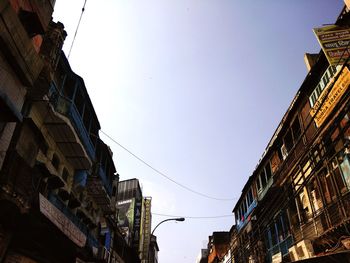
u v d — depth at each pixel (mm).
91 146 18141
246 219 27438
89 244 18312
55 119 13930
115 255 28922
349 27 11695
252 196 26562
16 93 9883
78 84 16078
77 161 17344
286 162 18703
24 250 12289
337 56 11078
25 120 11062
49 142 14945
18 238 11578
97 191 21719
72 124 14727
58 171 16094
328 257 12656
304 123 16453
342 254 12266
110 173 25484
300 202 16953
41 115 13711
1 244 10516
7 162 9625
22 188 10203
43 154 14141
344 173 12789
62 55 14273
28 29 10875
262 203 21797
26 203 10250
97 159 22016
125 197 41000
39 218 11312
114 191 29781
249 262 26062
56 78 14398
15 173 9844
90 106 18531
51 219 11820
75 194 19172
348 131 12703
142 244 41844
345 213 12320
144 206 44469
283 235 19125
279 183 19219
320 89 14820
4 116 9438
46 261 14672
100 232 24453
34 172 11156
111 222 27406
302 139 16516
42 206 11195
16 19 9039
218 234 47656
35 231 12016
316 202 15289
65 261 16594
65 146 15938
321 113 14375
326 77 14266
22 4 10297
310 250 14031
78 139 15625
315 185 15289
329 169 13828
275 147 21234
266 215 21844
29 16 10500
